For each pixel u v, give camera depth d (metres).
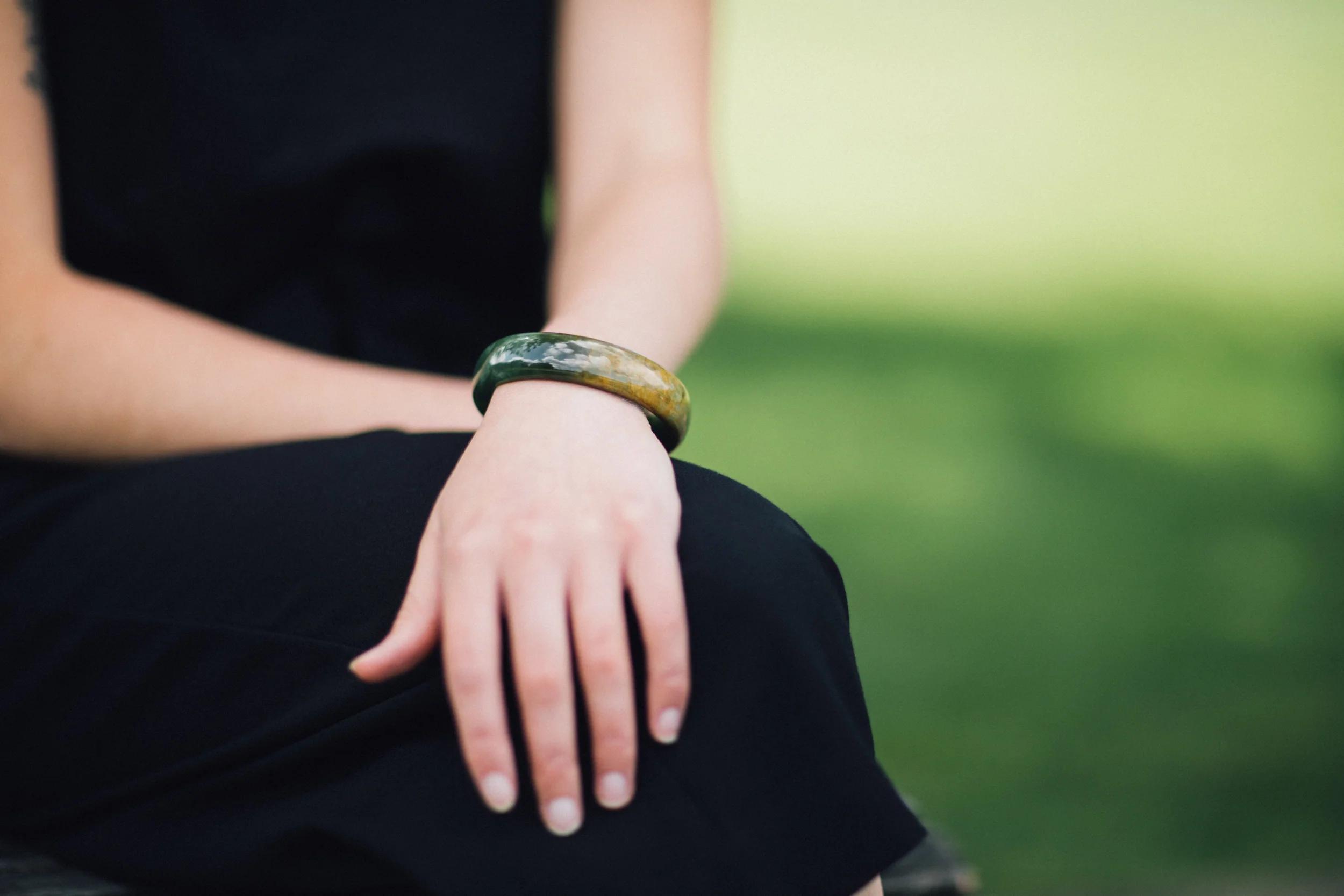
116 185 1.04
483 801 0.64
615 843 0.61
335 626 0.73
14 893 0.78
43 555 0.84
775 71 13.06
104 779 0.78
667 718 0.62
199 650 0.76
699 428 4.80
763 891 0.61
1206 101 12.34
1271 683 3.09
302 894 0.71
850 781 0.62
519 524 0.65
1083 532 4.02
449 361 1.13
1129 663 3.18
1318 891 2.23
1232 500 4.38
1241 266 8.24
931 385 5.57
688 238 1.04
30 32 1.01
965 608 3.46
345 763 0.70
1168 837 2.41
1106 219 9.27
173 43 1.02
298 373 0.96
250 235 1.04
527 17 1.13
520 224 1.13
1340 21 14.67
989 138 11.35
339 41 1.06
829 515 4.04
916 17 15.02
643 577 0.64
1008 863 2.30
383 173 1.06
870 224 9.04
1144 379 5.87
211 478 0.83
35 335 0.92
